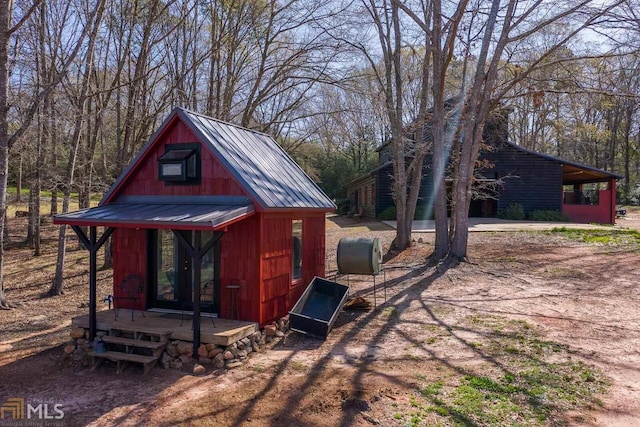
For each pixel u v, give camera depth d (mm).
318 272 10766
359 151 43562
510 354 6895
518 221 23719
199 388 6262
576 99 23812
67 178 14320
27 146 17453
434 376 6176
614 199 24656
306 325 8148
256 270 8086
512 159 25266
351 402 5398
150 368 7125
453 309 9406
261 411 5410
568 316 8648
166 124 8719
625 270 11938
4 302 12312
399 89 16094
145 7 17562
